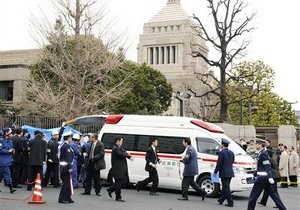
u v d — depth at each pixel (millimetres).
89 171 16828
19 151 18125
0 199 14969
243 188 17625
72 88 30703
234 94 48125
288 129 37500
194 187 16562
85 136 21203
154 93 61594
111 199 15773
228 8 34875
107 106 33469
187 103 59188
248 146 25641
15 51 59375
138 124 19750
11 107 43438
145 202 15398
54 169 18844
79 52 30875
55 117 30078
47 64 32125
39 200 14180
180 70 115875
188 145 16531
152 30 127312
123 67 36156
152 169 17562
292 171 24406
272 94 61188
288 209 15312
